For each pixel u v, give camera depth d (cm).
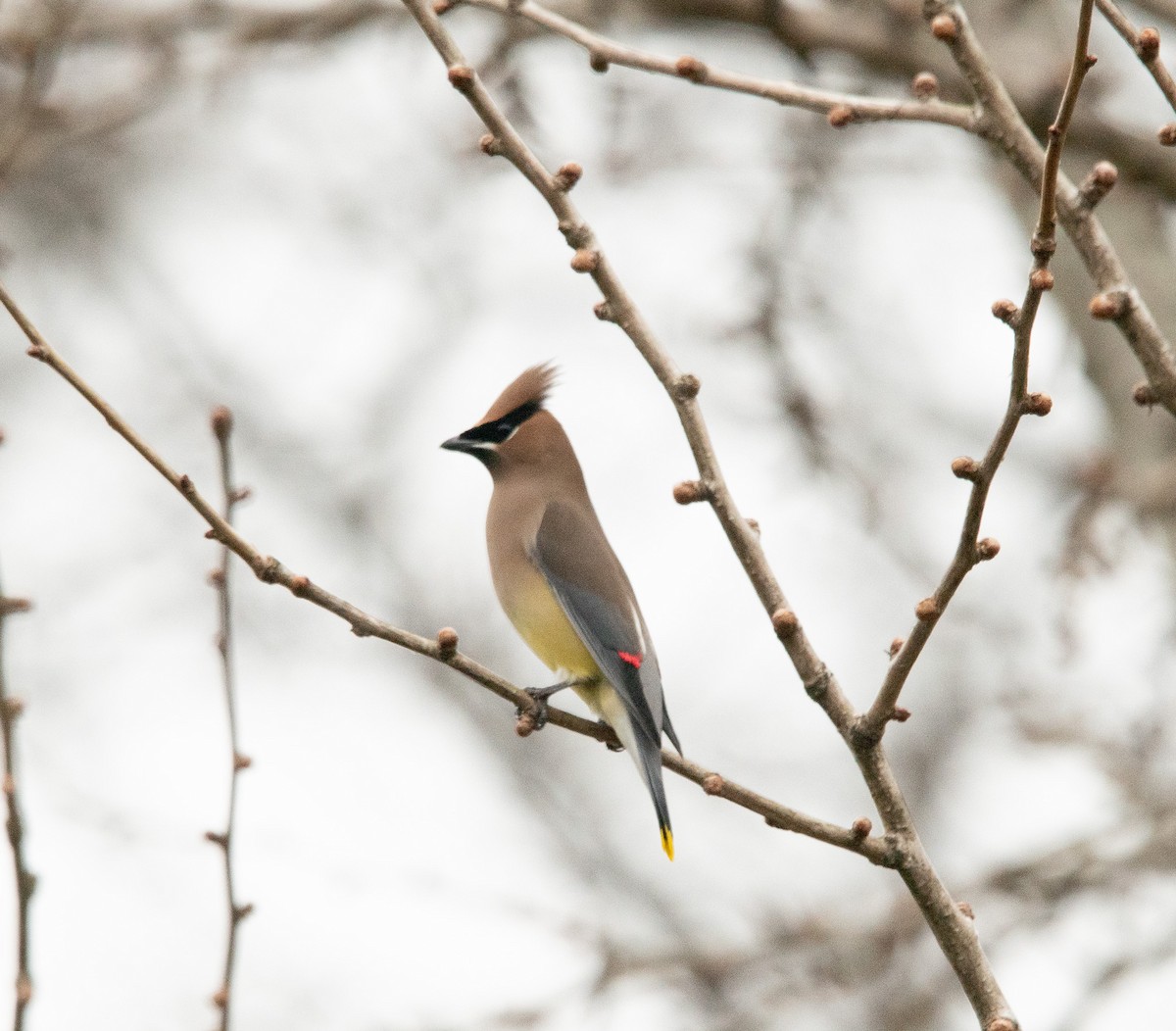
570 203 678
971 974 638
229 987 684
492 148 678
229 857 691
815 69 1320
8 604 655
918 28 1283
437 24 680
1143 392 745
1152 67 661
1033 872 1269
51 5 1302
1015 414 583
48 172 2097
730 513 657
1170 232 1416
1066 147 1250
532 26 1202
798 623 648
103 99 1505
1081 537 1230
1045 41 1285
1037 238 577
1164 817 1277
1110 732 1316
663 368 666
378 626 687
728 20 1323
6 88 1440
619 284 674
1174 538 1238
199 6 1480
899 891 1334
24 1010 627
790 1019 1309
